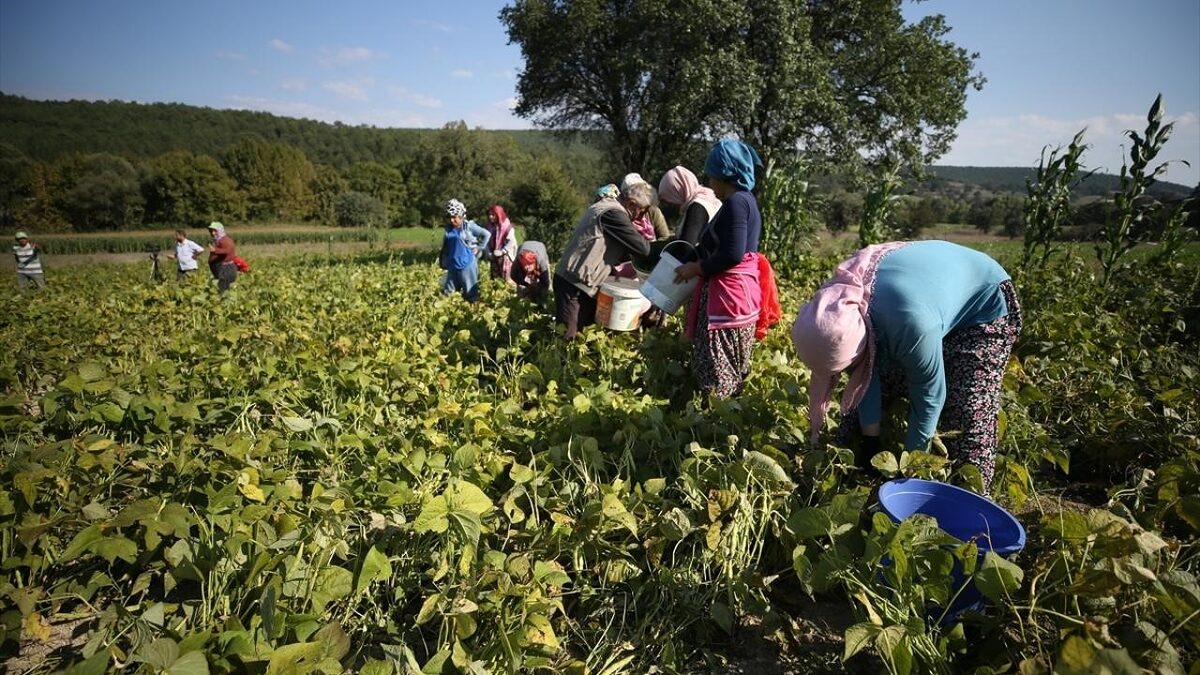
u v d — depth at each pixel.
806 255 11.39
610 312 4.72
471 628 2.03
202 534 2.45
